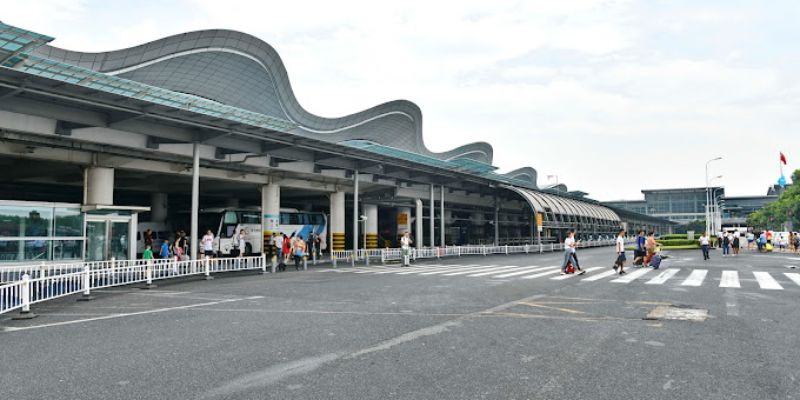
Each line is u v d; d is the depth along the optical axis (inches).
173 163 1062.4
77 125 820.6
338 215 1539.1
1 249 748.0
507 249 1763.0
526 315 414.9
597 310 439.5
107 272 658.8
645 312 428.1
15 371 259.4
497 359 275.6
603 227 2864.2
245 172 1218.6
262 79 1401.3
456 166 1525.6
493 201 2272.4
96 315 435.2
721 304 468.4
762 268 906.7
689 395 217.0
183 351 296.7
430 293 570.6
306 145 1063.6
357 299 521.3
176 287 661.9
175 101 751.7
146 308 471.2
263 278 794.2
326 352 292.2
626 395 217.2
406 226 1998.0
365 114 1936.5
